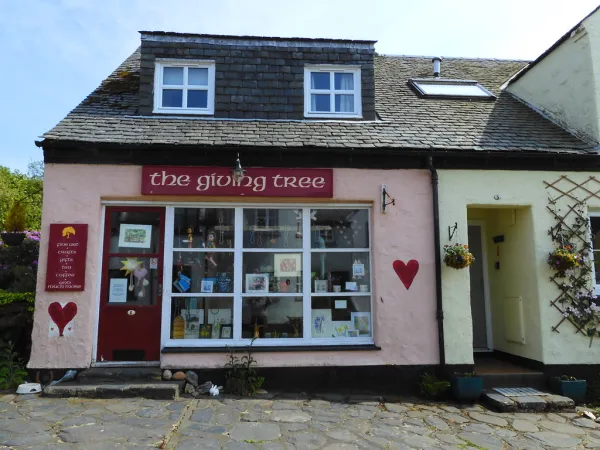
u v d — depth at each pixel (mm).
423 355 6742
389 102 8758
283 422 5180
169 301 6699
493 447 4746
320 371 6621
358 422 5312
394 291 6828
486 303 8406
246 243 7000
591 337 6914
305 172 6879
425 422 5441
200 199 6867
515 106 9016
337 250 7086
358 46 8289
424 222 6988
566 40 8102
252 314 6871
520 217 7453
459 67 11398
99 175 6641
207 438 4609
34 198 20094
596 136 7434
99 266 6637
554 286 7023
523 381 6805
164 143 6613
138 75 9094
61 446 4258
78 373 6230
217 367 6473
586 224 7164
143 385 5953
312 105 8133
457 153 6988
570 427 5418
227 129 7312
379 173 7035
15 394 5867
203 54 7930
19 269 8055
